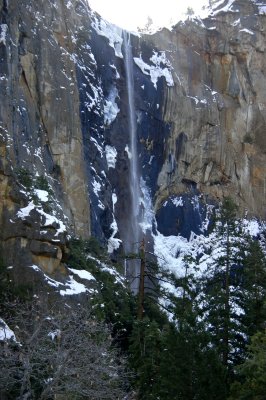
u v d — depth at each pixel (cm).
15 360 2141
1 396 2181
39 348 2159
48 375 2225
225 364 2644
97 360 2164
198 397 2267
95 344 2325
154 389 2406
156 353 2597
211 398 2264
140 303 3130
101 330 2534
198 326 2473
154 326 2758
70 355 2205
